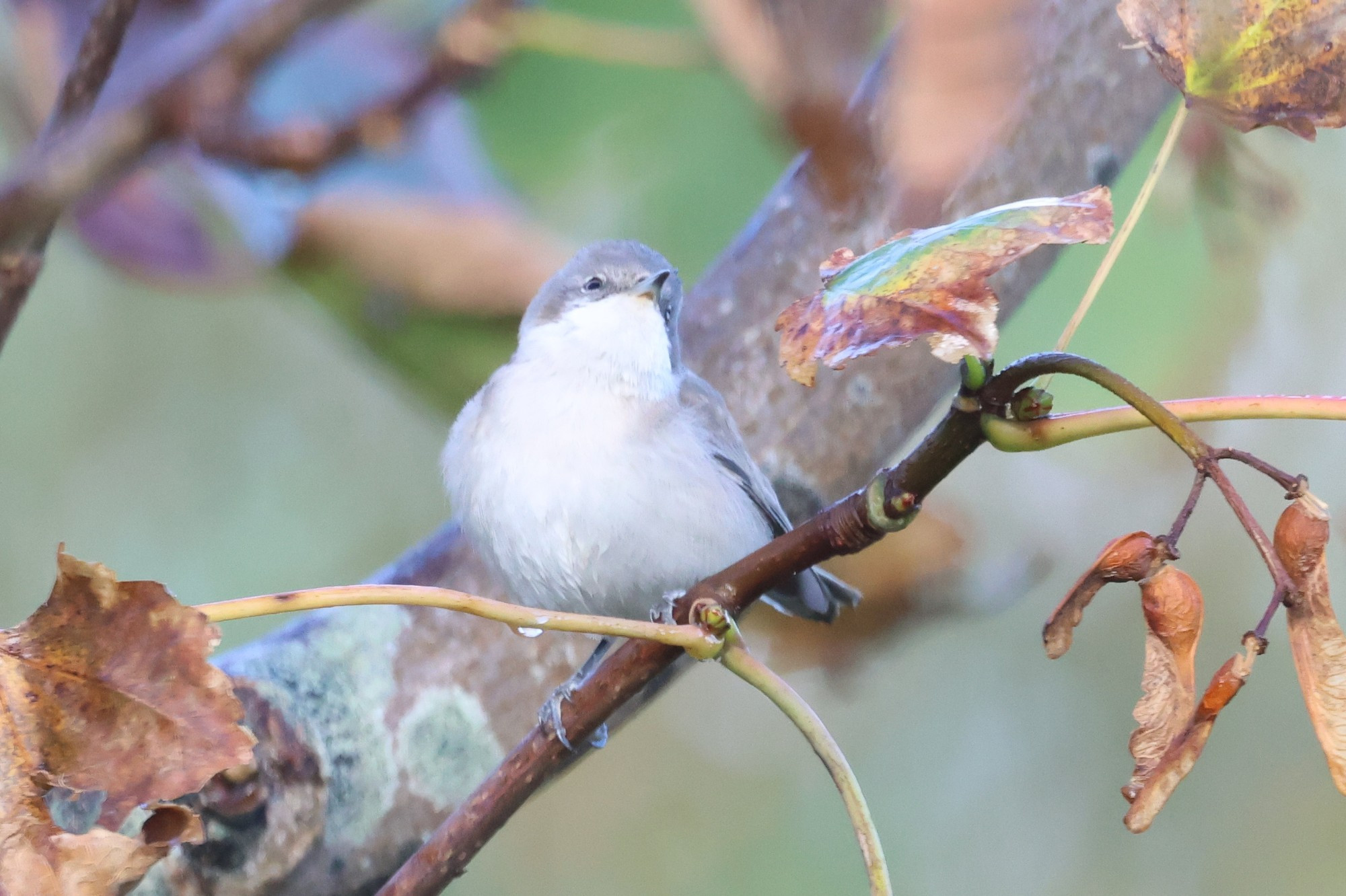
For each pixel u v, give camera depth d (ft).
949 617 9.53
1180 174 8.76
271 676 8.66
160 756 8.35
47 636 8.35
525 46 8.55
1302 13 8.36
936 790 16.10
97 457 14.89
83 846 8.34
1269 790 15.88
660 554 9.30
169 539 14.84
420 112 8.59
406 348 9.27
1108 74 8.68
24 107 8.76
